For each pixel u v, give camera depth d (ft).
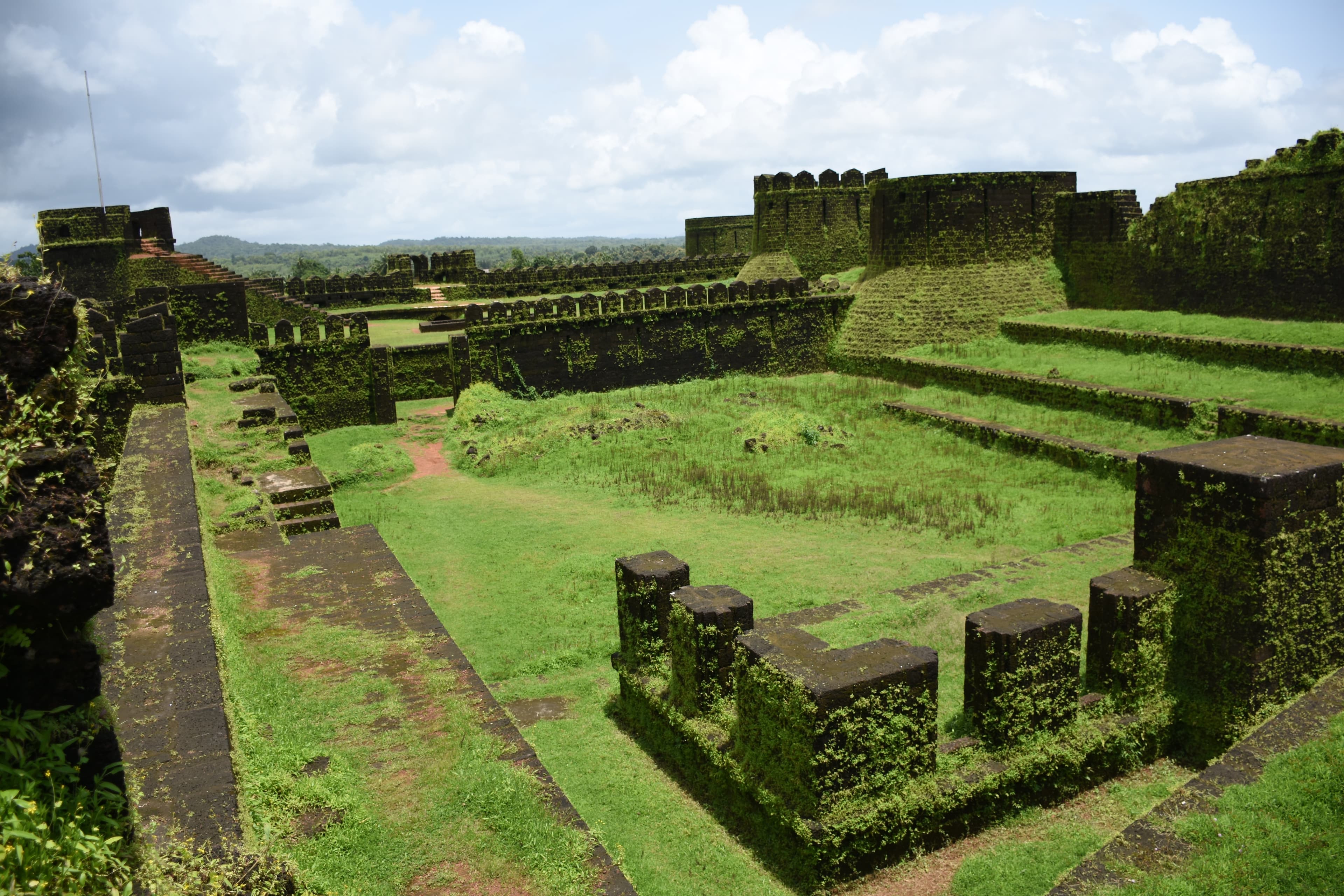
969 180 120.67
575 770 32.09
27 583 12.62
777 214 160.25
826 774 24.79
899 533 57.72
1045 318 114.83
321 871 18.44
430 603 48.26
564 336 107.96
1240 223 99.71
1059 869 25.50
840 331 128.16
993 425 80.94
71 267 131.34
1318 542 30.27
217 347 103.91
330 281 153.99
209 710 19.25
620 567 35.40
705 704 30.68
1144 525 32.83
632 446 82.12
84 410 14.85
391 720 24.79
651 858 26.78
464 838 20.44
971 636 29.14
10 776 13.07
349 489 74.90
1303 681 30.94
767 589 47.62
